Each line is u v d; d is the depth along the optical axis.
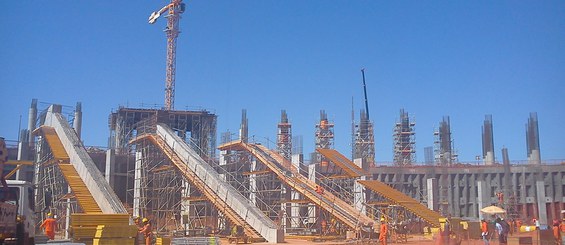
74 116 76.12
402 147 109.00
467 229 41.69
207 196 56.44
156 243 39.81
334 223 57.19
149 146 70.19
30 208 24.22
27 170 70.44
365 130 108.88
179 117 100.75
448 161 73.31
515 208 56.62
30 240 23.02
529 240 37.47
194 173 59.75
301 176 64.12
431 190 69.31
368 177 68.25
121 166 78.19
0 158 18.77
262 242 48.84
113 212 46.75
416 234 60.25
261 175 68.00
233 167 72.31
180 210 65.69
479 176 65.12
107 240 34.97
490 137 65.06
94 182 51.22
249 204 53.91
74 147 56.78
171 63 136.25
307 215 65.62
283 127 101.94
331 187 69.12
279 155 68.50
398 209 61.81
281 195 67.81
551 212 55.41
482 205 62.75
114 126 97.12
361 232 50.03
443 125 75.94
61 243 27.17
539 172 55.62
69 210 53.56
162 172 68.94
